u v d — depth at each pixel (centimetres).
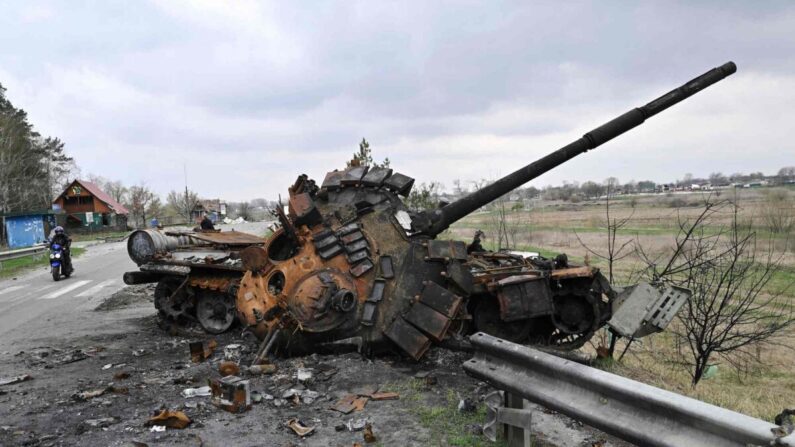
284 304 711
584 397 388
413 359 729
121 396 625
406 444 477
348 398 586
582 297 798
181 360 795
